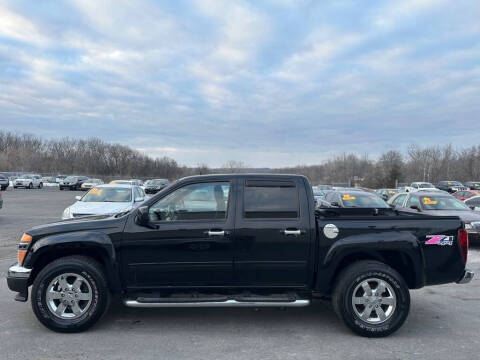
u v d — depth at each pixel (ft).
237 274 14.96
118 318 16.29
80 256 15.10
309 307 18.04
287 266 14.97
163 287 14.99
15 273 14.85
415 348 13.48
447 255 15.20
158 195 15.39
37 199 95.35
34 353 12.86
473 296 20.08
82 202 37.76
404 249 14.83
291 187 15.44
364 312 14.52
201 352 13.07
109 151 322.75
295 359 12.59
